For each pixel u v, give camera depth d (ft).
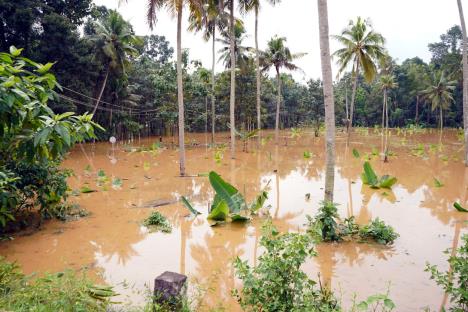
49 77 12.19
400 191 41.93
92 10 91.86
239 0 67.00
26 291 11.62
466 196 39.06
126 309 13.96
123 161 69.26
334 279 18.67
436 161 67.46
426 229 27.32
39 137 11.18
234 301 16.24
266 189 37.27
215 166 62.44
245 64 101.76
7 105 10.33
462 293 12.15
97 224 28.63
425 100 166.40
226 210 29.07
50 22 75.25
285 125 184.24
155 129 138.41
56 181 27.12
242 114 111.24
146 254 22.70
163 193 41.01
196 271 20.13
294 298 11.26
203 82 104.12
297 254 11.18
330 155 25.31
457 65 136.26
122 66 96.17
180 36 49.03
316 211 33.04
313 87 157.89
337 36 83.92
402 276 18.97
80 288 12.40
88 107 97.09
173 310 11.64
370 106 188.44
